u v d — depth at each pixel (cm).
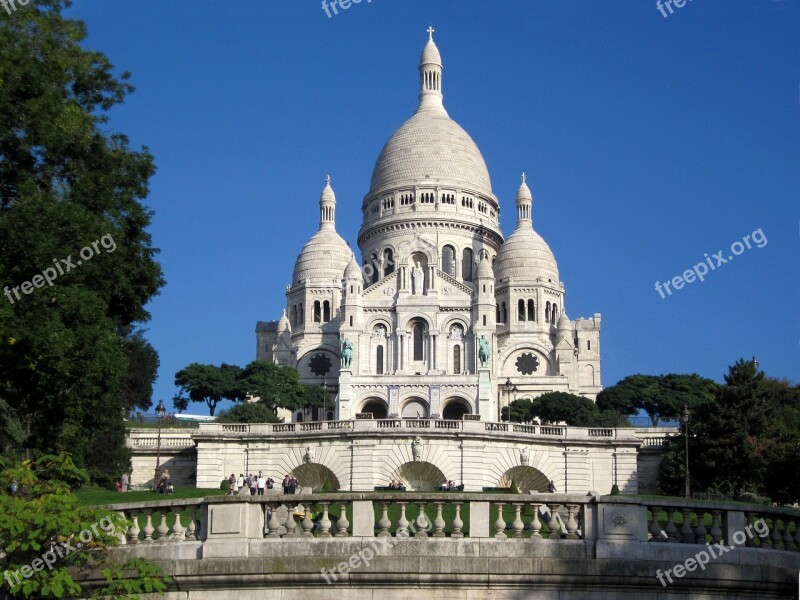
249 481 7644
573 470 9119
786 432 9044
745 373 9381
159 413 11800
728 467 8875
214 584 3055
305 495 3109
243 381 14550
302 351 18138
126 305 4800
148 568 2969
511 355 18250
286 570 3030
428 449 8731
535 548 3036
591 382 18650
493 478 8838
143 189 4909
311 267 19475
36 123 4250
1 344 3984
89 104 4897
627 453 9194
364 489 8631
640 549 3030
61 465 3400
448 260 19475
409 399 15812
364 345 17450
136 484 9156
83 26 4831
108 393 4550
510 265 18950
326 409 15925
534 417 14662
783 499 7725
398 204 19850
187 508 3269
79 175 4575
